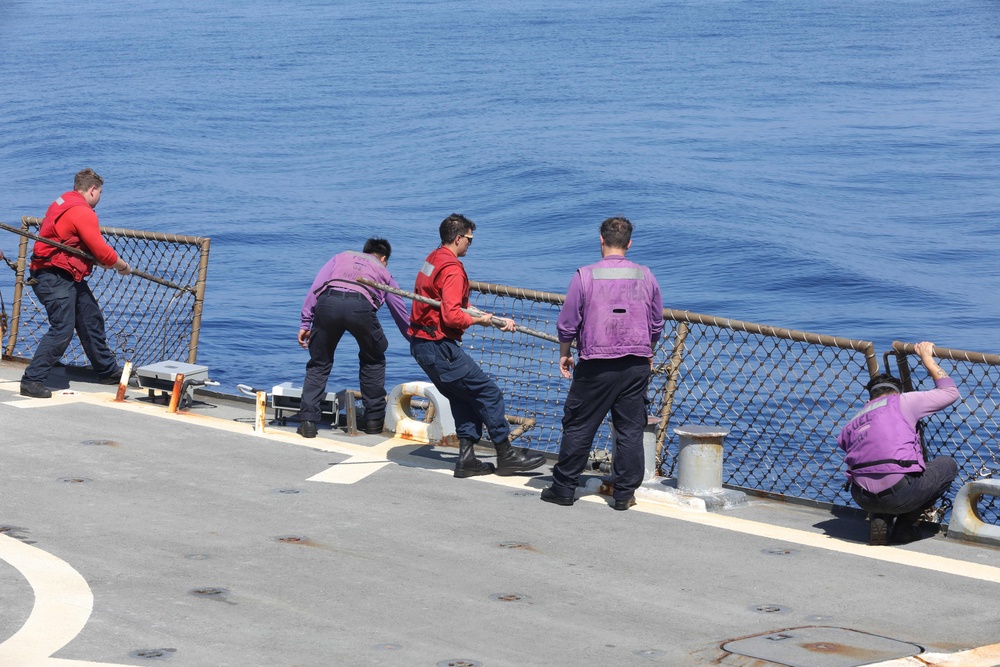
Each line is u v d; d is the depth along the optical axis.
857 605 8.23
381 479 11.09
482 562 8.95
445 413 12.41
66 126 80.50
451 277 10.89
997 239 46.56
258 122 86.44
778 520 10.29
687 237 46.81
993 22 170.12
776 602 8.27
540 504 10.50
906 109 88.31
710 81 106.69
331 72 119.06
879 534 9.50
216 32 172.50
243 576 8.48
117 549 8.97
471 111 89.19
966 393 20.69
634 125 81.00
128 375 13.59
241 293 36.47
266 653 7.15
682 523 10.05
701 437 10.63
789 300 37.03
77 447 11.73
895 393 9.75
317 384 12.46
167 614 7.73
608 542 9.50
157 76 115.44
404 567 8.78
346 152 72.25
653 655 7.27
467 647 7.32
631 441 10.30
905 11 192.38
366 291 12.26
